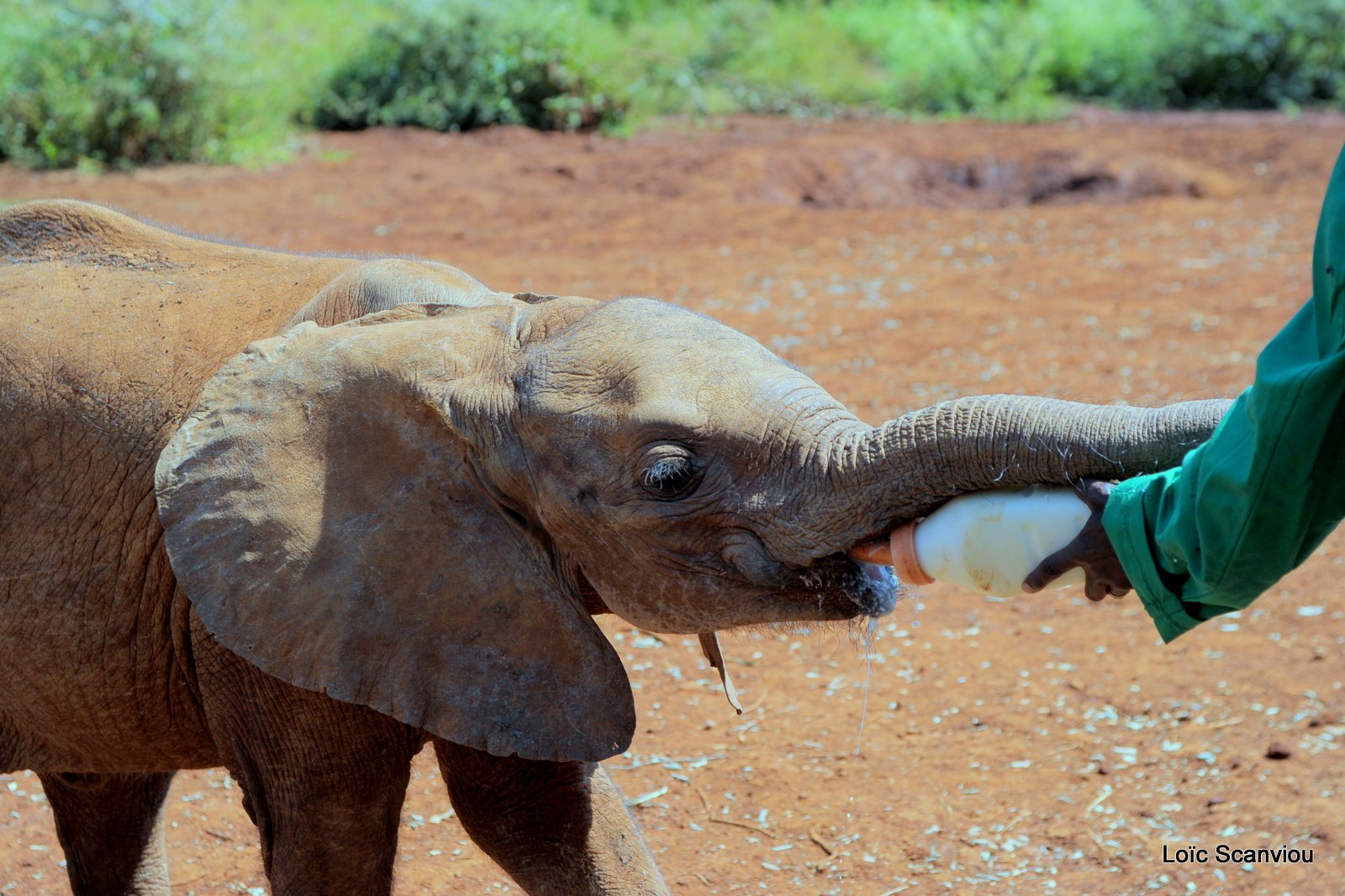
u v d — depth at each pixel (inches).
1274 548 105.2
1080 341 467.8
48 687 150.4
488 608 131.4
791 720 244.4
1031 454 118.0
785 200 753.0
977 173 830.5
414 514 131.4
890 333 482.0
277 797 141.0
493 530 132.8
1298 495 102.4
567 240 619.5
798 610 129.6
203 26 790.5
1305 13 1111.0
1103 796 217.0
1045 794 218.4
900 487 122.9
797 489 126.0
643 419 127.8
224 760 146.6
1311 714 237.0
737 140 876.6
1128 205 714.2
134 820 177.6
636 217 671.1
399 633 130.4
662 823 215.5
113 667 147.7
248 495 131.3
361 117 895.7
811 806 218.5
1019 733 237.3
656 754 234.4
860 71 1110.4
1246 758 224.2
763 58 1085.8
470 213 669.9
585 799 148.8
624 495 129.1
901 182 813.9
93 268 157.9
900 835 209.6
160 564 144.2
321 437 132.5
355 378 133.4
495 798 149.0
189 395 145.8
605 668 132.9
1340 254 101.7
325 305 147.7
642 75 995.3
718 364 131.2
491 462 132.6
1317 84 1115.9
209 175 733.9
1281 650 261.3
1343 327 101.0
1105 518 114.3
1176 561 111.0
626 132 890.1
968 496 121.4
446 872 202.5
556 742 130.9
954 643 271.9
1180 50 1112.8
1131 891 193.9
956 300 526.3
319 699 136.6
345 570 130.3
